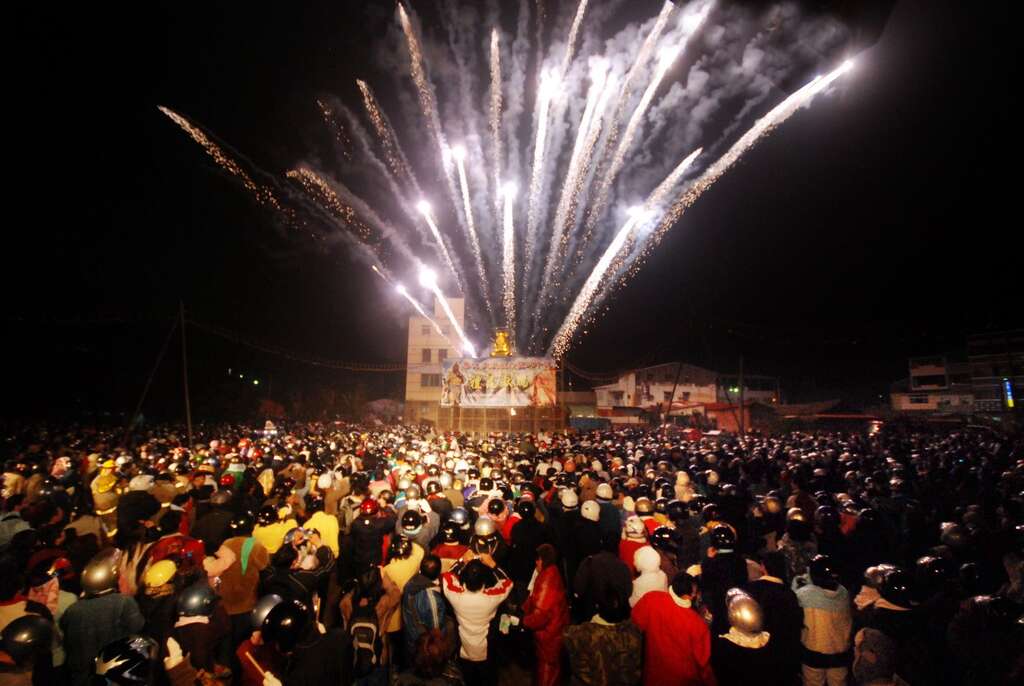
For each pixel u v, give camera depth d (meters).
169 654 4.16
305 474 11.21
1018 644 4.12
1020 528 6.60
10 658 3.64
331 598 6.99
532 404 36.53
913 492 10.12
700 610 5.95
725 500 8.22
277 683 3.91
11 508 8.59
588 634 4.51
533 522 7.45
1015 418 35.97
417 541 7.74
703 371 58.91
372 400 67.56
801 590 5.06
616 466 13.25
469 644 5.52
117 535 7.73
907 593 4.29
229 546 6.00
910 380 55.47
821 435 29.50
